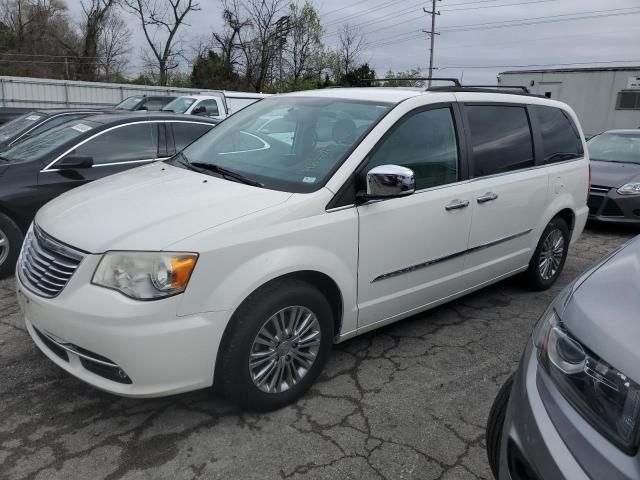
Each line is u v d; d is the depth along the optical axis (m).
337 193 3.05
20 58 42.41
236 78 43.56
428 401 3.19
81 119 5.84
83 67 43.06
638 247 2.24
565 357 1.81
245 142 3.77
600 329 1.73
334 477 2.55
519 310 4.56
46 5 44.84
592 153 8.91
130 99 16.02
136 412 2.99
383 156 3.30
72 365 2.72
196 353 2.60
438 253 3.66
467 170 3.83
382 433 2.88
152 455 2.66
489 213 3.99
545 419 1.76
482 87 4.34
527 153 4.43
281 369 2.98
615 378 1.61
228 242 2.63
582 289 2.00
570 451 1.64
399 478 2.56
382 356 3.70
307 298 2.96
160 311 2.49
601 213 7.65
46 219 3.02
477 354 3.78
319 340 3.11
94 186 3.48
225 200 2.91
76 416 2.94
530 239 4.57
